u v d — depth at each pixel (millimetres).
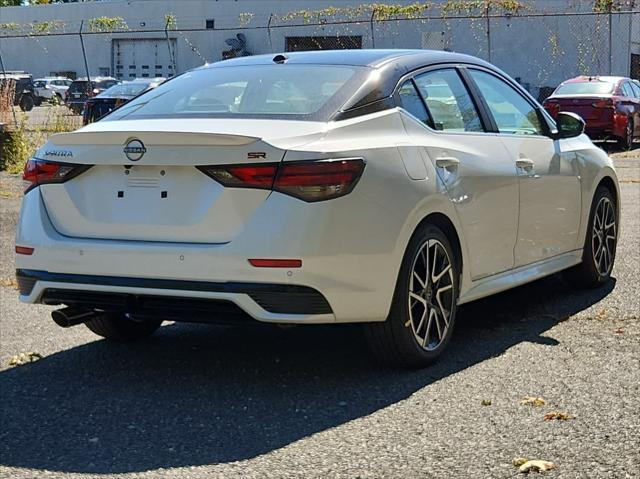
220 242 4332
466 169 5152
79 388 4742
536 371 4770
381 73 5023
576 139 6754
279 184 4266
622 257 7934
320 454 3732
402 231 4578
